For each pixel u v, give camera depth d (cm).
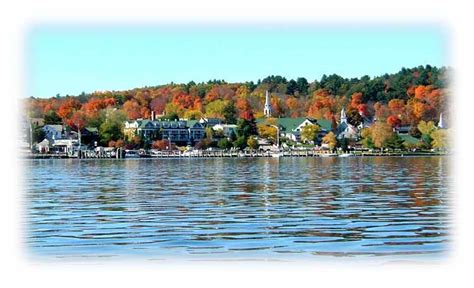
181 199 5206
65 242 3259
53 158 18200
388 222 3809
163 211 4394
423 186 6450
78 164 14100
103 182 7500
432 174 8862
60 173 9850
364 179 7794
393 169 10619
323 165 12838
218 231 3531
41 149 19125
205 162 15388
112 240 3300
